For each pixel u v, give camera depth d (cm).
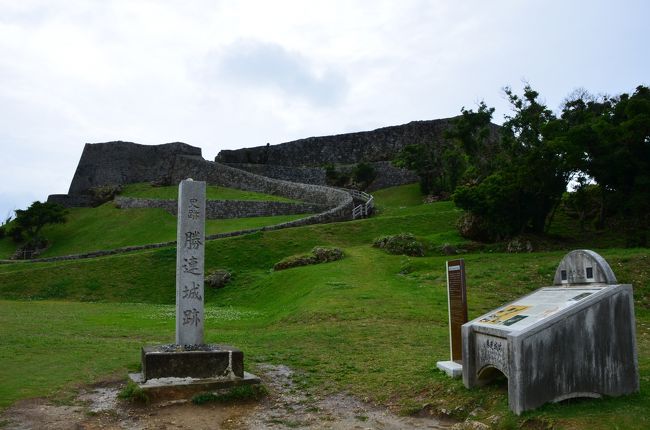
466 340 948
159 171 7512
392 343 1488
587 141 3044
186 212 1185
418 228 4272
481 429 763
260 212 5222
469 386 934
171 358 1026
